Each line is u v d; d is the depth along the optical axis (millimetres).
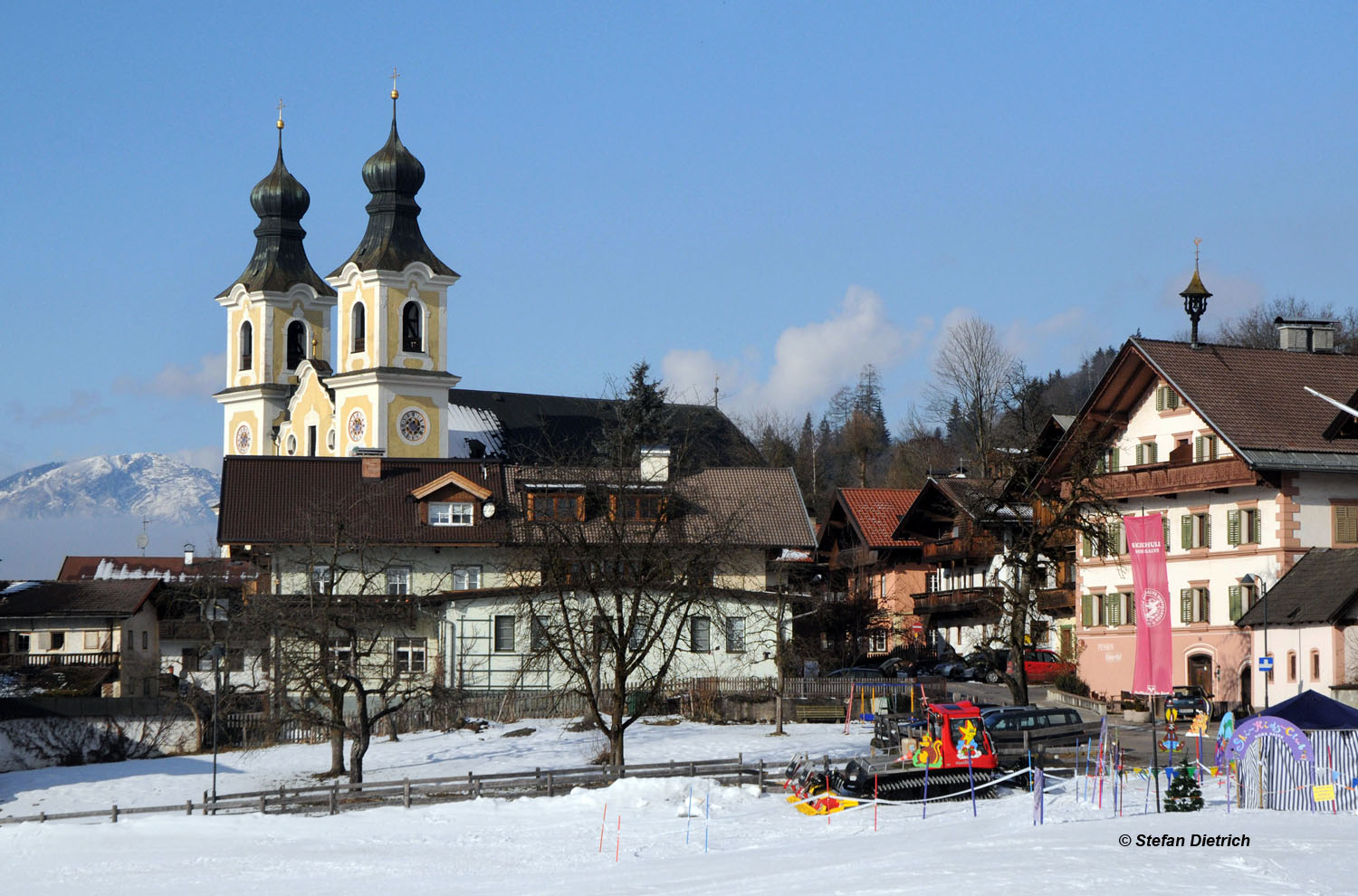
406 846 45031
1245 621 65375
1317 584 63688
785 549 83875
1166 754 54812
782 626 76250
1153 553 43594
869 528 99125
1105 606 76438
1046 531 67438
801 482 152750
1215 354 73500
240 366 138625
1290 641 63656
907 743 51188
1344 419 68062
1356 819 36812
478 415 133250
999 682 81875
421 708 71062
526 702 74500
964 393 119562
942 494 95250
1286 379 72562
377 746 68938
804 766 51812
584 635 60938
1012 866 31156
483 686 77375
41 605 89500
